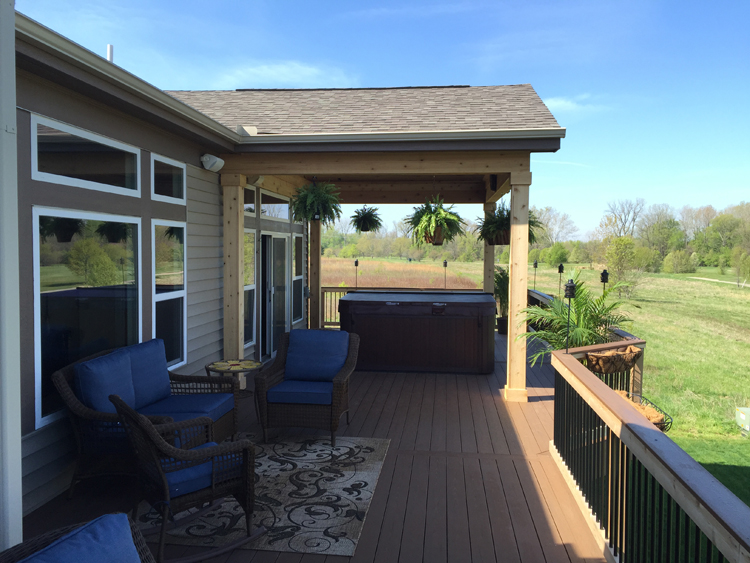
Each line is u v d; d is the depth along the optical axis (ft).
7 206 6.12
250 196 23.52
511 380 19.71
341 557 9.62
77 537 4.81
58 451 12.10
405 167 19.39
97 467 11.62
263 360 26.25
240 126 19.13
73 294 12.55
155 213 15.93
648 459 7.58
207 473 9.68
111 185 13.88
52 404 11.91
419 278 53.21
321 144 18.98
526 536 10.37
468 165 19.08
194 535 10.30
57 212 11.85
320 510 11.35
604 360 14.38
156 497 9.53
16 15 9.07
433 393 20.88
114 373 11.96
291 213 29.58
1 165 6.04
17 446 6.26
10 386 6.16
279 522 10.84
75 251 12.60
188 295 18.26
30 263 11.12
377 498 11.93
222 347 21.17
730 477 15.06
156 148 15.96
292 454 14.52
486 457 14.35
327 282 55.36
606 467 9.88
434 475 13.17
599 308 17.84
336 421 15.05
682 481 6.12
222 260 20.98
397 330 24.30
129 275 14.80
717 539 5.29
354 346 16.87
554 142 18.04
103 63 11.53
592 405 10.35
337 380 15.15
